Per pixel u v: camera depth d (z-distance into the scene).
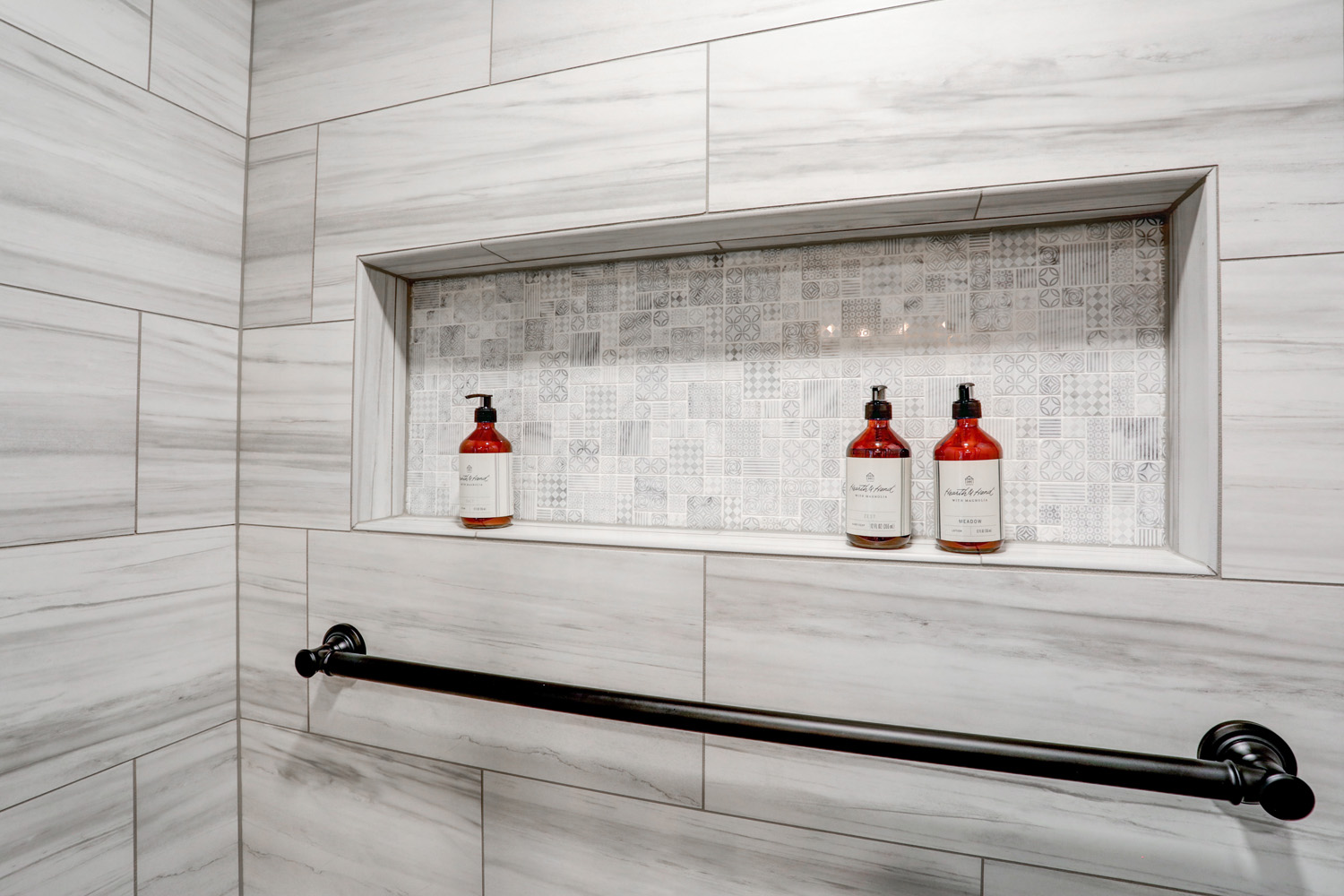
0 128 0.62
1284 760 0.51
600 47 0.70
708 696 0.66
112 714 0.72
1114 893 0.56
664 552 0.68
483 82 0.75
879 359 0.71
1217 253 0.53
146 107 0.75
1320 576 0.51
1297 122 0.52
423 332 0.90
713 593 0.66
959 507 0.61
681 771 0.68
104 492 0.71
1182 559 0.58
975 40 0.59
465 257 0.79
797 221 0.66
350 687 0.81
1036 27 0.57
